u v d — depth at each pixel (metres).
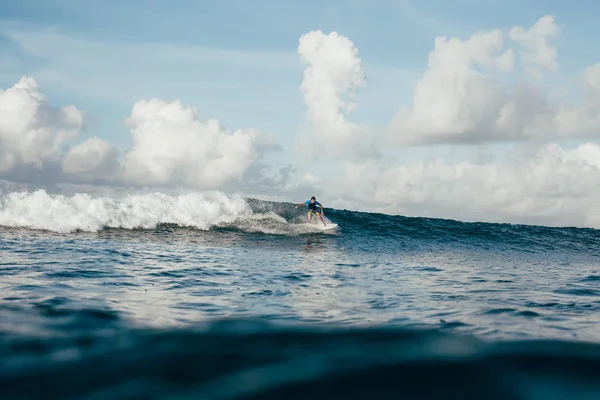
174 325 4.11
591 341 3.90
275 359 3.02
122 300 5.47
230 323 4.25
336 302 6.04
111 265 8.70
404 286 7.95
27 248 10.53
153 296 5.91
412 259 13.65
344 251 15.05
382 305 5.90
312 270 9.88
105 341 3.48
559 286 8.62
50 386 2.57
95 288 6.22
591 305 6.36
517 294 7.29
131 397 2.41
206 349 3.27
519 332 4.26
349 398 2.38
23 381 2.64
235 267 9.69
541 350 3.35
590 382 2.70
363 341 3.54
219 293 6.43
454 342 3.56
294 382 2.58
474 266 12.47
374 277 9.13
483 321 4.87
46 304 4.90
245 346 3.36
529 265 13.58
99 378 2.70
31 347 3.30
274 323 4.33
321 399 2.36
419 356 3.08
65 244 11.88
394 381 2.61
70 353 3.16
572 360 3.10
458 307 5.85
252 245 15.20
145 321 4.29
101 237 14.44
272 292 6.70
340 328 4.13
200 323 4.24
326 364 2.91
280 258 12.17
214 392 2.46
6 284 6.07
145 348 3.28
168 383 2.59
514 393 2.50
